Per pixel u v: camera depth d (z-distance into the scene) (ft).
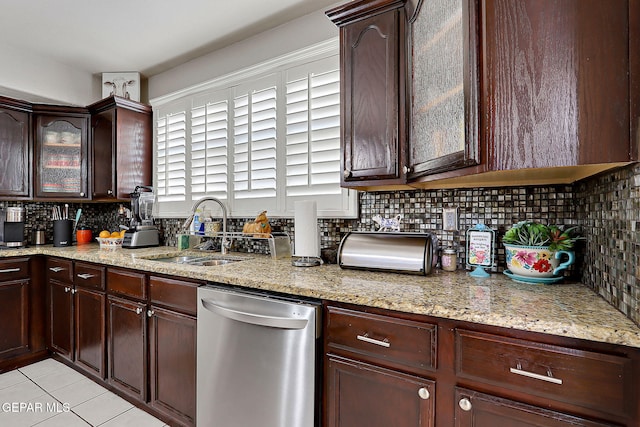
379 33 5.44
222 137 8.48
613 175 3.41
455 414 3.39
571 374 2.89
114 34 8.32
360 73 5.63
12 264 8.39
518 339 3.12
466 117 3.58
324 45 6.71
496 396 3.20
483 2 3.40
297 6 7.22
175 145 9.49
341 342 4.14
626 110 2.85
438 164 4.24
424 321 3.60
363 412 3.96
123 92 10.37
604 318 3.00
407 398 3.67
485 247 5.21
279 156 7.48
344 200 6.64
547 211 5.05
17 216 9.38
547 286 4.35
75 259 7.97
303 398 4.30
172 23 7.84
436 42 4.32
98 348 7.40
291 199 7.28
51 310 8.71
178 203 9.42
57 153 9.75
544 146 3.13
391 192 6.38
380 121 5.42
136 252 8.21
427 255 4.97
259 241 8.14
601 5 2.93
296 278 4.94
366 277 5.00
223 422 5.04
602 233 3.76
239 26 7.96
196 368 5.55
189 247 8.70
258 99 7.82
